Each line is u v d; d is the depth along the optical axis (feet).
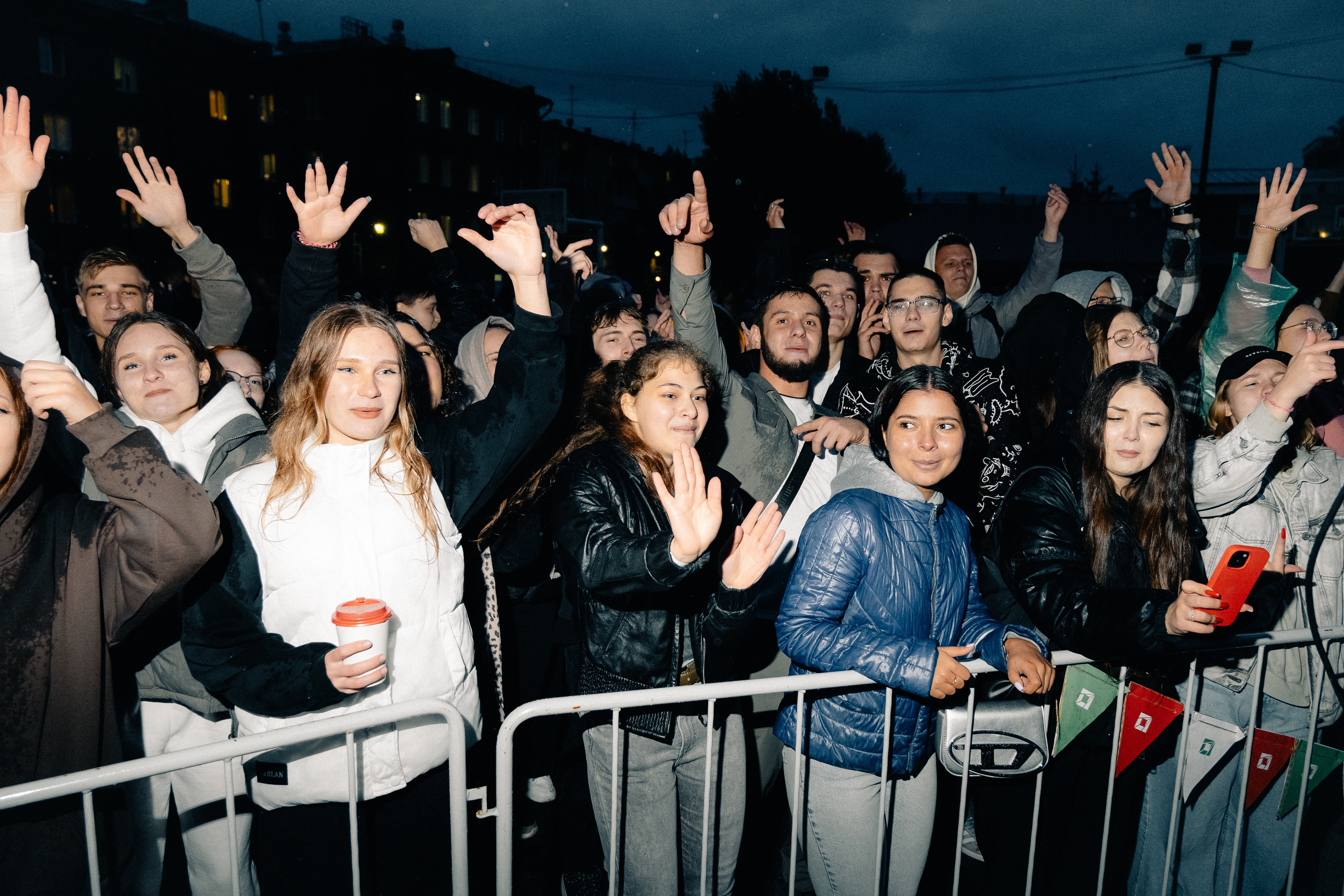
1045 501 7.01
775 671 8.83
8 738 5.28
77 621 5.48
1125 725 6.73
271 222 114.21
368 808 6.09
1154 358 10.91
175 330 7.43
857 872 6.86
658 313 22.84
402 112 112.47
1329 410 8.29
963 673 6.06
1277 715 8.01
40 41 89.66
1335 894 7.62
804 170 97.71
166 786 7.15
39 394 5.08
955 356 10.85
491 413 6.63
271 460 6.35
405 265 113.91
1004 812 7.23
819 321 9.96
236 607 5.89
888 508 6.65
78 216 93.15
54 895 5.48
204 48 107.65
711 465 7.88
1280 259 54.19
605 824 6.92
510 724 5.73
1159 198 14.30
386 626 5.57
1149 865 7.63
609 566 6.02
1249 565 5.53
